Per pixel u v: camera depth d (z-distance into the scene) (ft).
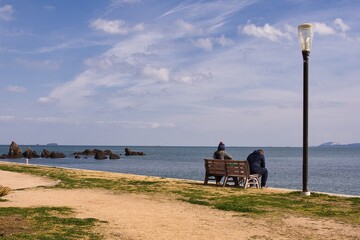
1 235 26.48
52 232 27.89
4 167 92.17
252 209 38.11
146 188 53.21
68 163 249.55
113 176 71.10
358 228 31.14
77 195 46.29
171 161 281.54
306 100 49.11
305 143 49.03
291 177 138.72
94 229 29.30
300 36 49.19
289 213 36.83
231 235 28.53
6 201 40.88
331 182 121.29
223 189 53.26
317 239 27.76
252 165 57.21
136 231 29.14
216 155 60.54
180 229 30.09
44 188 52.31
